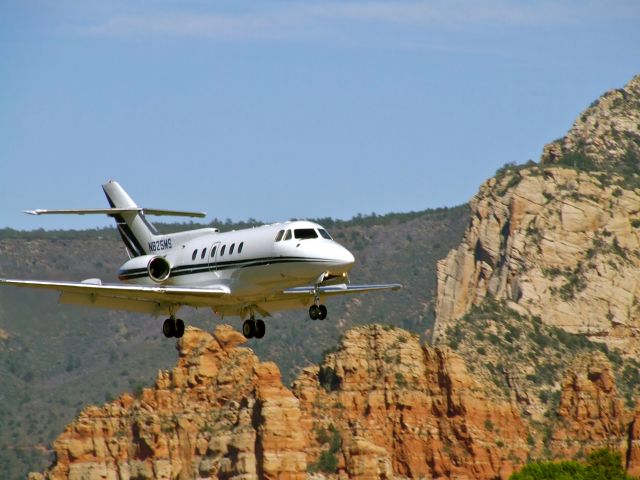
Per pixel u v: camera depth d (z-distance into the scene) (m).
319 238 142.12
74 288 145.88
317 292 141.25
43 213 161.38
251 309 151.25
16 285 144.50
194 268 153.50
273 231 144.88
